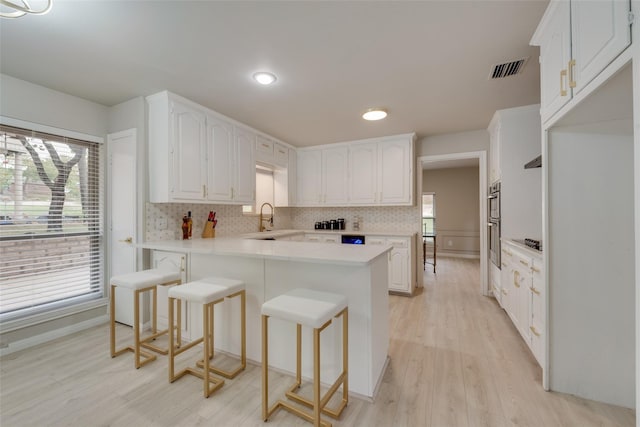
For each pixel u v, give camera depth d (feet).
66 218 8.68
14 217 7.65
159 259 8.64
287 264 6.65
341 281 6.05
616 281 5.36
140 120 8.83
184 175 8.98
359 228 15.67
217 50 6.41
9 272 7.56
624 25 3.28
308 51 6.46
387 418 5.14
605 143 5.36
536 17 5.40
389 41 6.10
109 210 9.55
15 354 7.33
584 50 4.18
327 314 4.80
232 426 4.95
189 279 8.15
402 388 6.01
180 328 7.70
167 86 8.18
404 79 7.79
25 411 5.26
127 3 4.91
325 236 14.52
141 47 6.27
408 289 12.62
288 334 6.56
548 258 5.74
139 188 8.83
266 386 5.08
